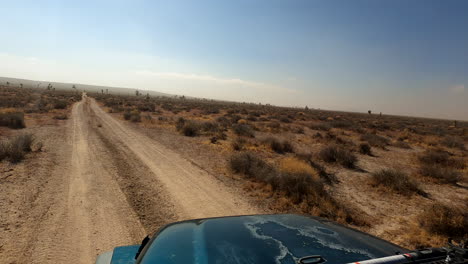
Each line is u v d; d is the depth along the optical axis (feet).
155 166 39.88
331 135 85.15
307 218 10.46
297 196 27.37
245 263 6.66
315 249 7.52
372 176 38.86
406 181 35.47
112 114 133.28
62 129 71.20
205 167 40.91
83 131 70.44
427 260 6.81
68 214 22.12
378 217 25.49
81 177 32.32
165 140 65.21
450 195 34.04
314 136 86.17
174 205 25.53
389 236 21.48
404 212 27.04
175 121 109.81
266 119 148.77
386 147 78.02
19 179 29.37
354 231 9.42
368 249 7.72
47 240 17.88
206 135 77.51
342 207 26.61
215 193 29.37
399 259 6.52
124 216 22.35
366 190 34.24
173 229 9.04
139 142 59.98
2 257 15.60
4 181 28.17
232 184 32.81
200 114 171.42
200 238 8.05
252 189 31.07
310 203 26.58
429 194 33.99
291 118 174.50
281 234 8.45
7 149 38.27
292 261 6.79
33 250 16.57
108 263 10.57
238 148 56.80
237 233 8.40
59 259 15.84
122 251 10.83
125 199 26.23
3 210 21.56
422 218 24.08
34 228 19.33
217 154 51.31
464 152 74.64
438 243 20.07
